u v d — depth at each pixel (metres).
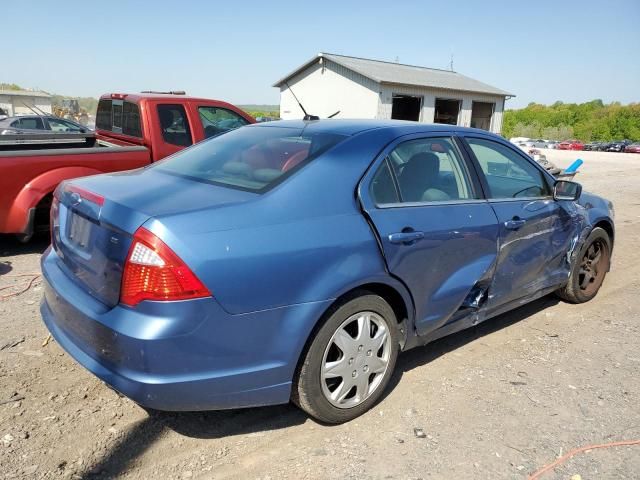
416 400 3.36
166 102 6.90
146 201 2.67
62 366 3.52
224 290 2.46
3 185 5.49
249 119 7.78
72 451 2.72
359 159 3.14
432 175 3.53
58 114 36.41
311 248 2.71
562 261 4.70
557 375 3.76
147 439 2.85
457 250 3.48
